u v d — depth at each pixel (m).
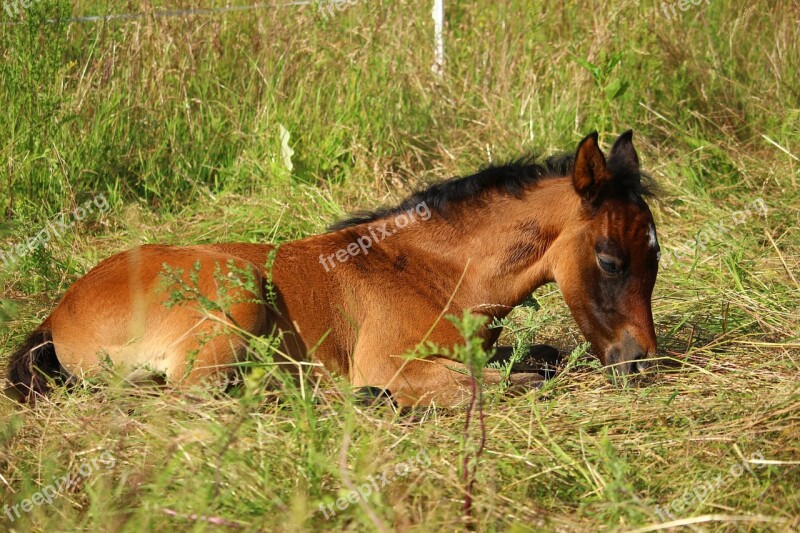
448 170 10.30
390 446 5.03
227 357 5.81
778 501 4.70
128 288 5.89
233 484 4.64
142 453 5.02
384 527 4.11
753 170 10.34
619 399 5.88
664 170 10.30
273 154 10.25
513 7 12.59
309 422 4.85
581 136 10.87
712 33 12.93
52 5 9.74
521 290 6.63
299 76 11.11
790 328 6.94
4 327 6.87
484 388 6.03
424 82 11.58
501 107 11.23
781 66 12.36
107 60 10.44
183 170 10.22
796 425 5.14
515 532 4.22
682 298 7.88
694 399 5.81
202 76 11.01
